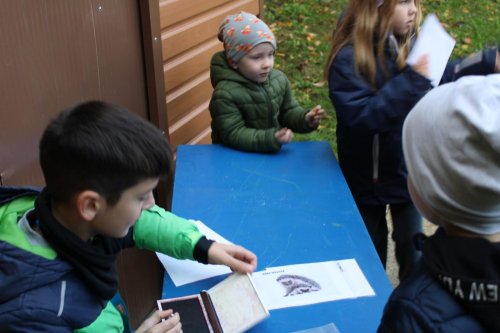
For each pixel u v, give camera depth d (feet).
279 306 4.70
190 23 8.86
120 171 3.45
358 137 7.39
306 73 16.81
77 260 3.57
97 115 3.57
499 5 21.24
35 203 3.65
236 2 10.43
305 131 8.39
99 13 6.30
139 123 3.65
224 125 7.68
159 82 7.78
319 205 6.26
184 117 9.09
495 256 2.91
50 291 3.46
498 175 2.91
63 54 5.68
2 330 3.38
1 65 4.82
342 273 5.12
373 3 6.74
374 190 7.63
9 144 5.00
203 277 5.06
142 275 8.25
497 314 2.86
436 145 3.09
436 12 20.54
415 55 6.51
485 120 2.87
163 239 4.99
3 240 3.49
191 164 7.20
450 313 2.99
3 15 4.81
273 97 8.02
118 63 6.87
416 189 3.33
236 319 4.48
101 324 3.84
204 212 6.08
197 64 9.21
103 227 3.70
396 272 9.57
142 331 4.33
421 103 3.30
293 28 19.49
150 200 3.88
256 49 7.49
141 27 7.35
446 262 3.05
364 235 5.71
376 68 6.87
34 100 5.29
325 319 4.58
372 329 4.48
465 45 18.39
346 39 7.12
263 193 6.50
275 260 5.30
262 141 7.45
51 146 3.50
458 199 3.05
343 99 6.96
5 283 3.37
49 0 5.39
